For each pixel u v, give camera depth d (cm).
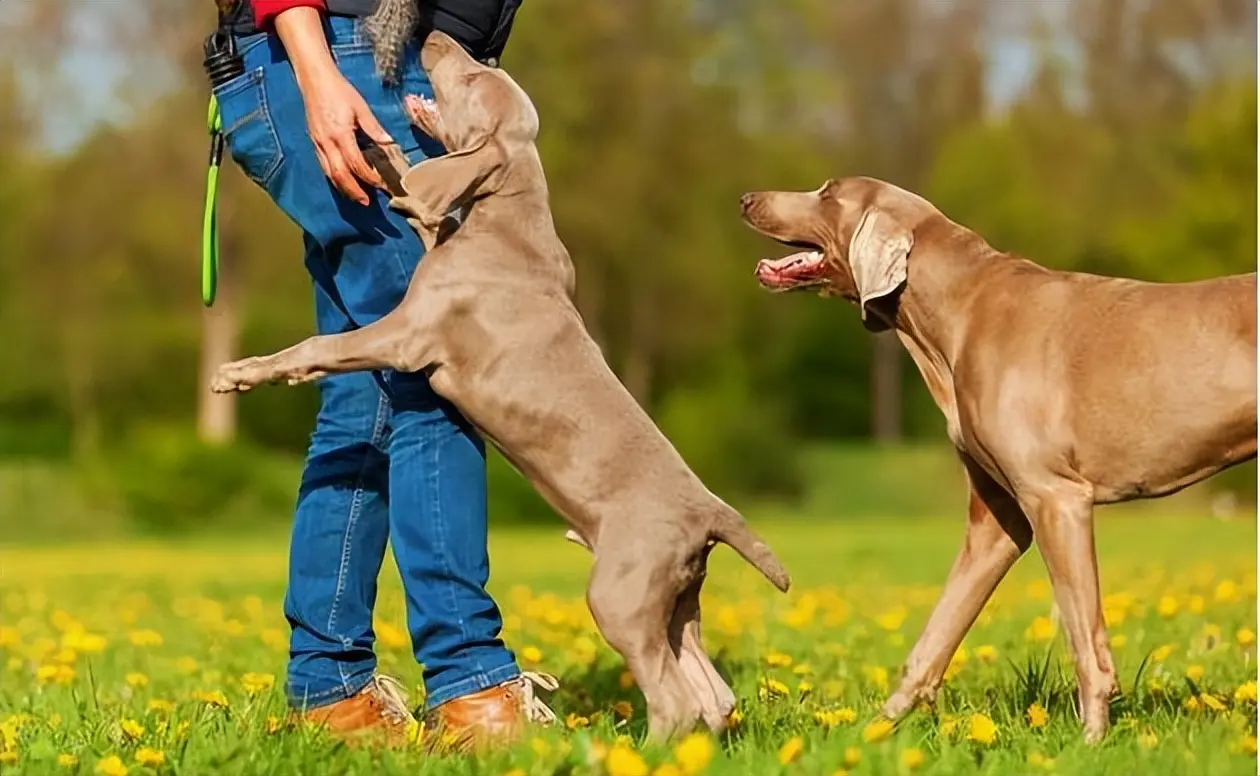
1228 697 531
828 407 4272
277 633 789
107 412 3709
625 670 623
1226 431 466
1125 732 460
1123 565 1282
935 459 3619
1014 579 1184
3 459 3559
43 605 1107
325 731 452
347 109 446
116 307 3656
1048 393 479
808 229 546
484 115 464
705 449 3353
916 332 521
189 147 3559
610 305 3944
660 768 370
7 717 536
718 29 4238
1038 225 3809
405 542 464
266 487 3023
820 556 1636
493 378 448
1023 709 522
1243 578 1028
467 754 430
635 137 3897
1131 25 4097
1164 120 3950
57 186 3594
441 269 454
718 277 3947
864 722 481
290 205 478
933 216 524
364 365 450
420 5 486
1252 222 3228
